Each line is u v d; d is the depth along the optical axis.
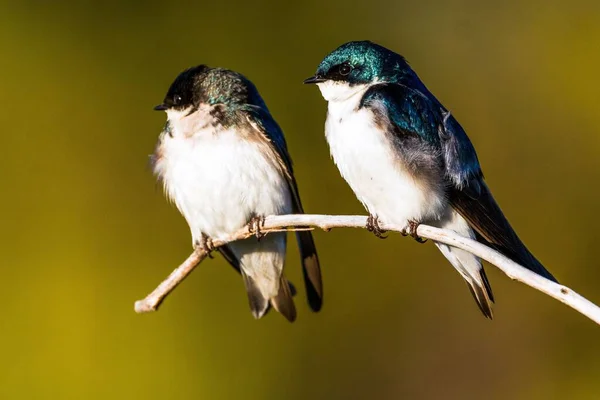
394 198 8.48
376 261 13.57
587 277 14.21
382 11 15.27
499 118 15.18
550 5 15.41
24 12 14.92
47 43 14.91
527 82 15.27
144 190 14.10
